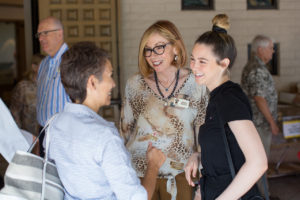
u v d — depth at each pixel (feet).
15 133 5.29
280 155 15.42
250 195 5.13
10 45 49.21
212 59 5.16
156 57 6.99
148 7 17.80
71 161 4.28
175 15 18.08
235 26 18.81
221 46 5.12
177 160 7.25
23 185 4.30
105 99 4.68
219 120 4.93
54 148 4.40
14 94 12.73
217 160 5.16
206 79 5.26
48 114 10.18
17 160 4.36
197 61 5.25
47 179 4.40
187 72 7.29
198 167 6.44
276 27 19.31
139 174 7.34
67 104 4.61
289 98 17.40
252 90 12.00
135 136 7.45
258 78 11.89
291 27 19.47
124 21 17.67
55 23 10.25
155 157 5.65
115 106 17.21
